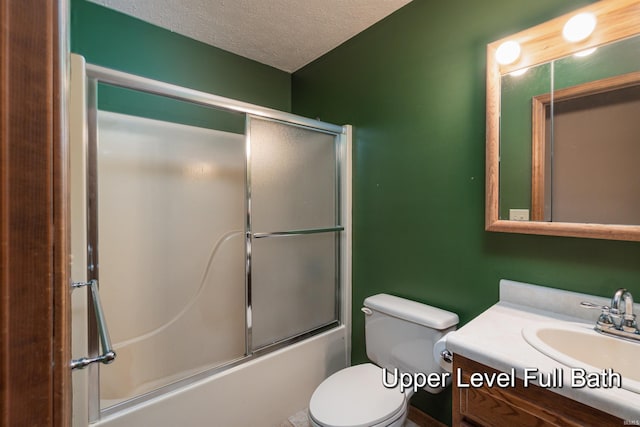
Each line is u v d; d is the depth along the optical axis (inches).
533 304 45.2
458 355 35.3
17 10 12.6
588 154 40.6
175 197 70.2
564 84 42.3
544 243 44.8
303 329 72.0
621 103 38.1
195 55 75.2
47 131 13.8
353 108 73.8
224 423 54.7
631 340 34.3
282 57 83.6
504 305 46.6
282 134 66.6
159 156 68.2
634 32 36.9
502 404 31.3
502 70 47.5
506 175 47.4
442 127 56.4
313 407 46.9
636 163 37.2
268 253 66.6
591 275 40.9
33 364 13.3
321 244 74.7
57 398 14.5
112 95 62.3
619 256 38.8
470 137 52.5
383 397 48.7
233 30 70.9
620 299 35.9
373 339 60.6
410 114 61.6
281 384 63.0
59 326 14.7
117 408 45.1
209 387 52.9
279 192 66.8
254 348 63.5
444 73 55.9
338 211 75.7
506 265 48.6
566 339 37.5
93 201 45.5
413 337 53.4
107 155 61.8
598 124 39.7
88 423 42.3
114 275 62.3
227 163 77.8
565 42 41.8
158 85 47.8
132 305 64.0
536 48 44.3
